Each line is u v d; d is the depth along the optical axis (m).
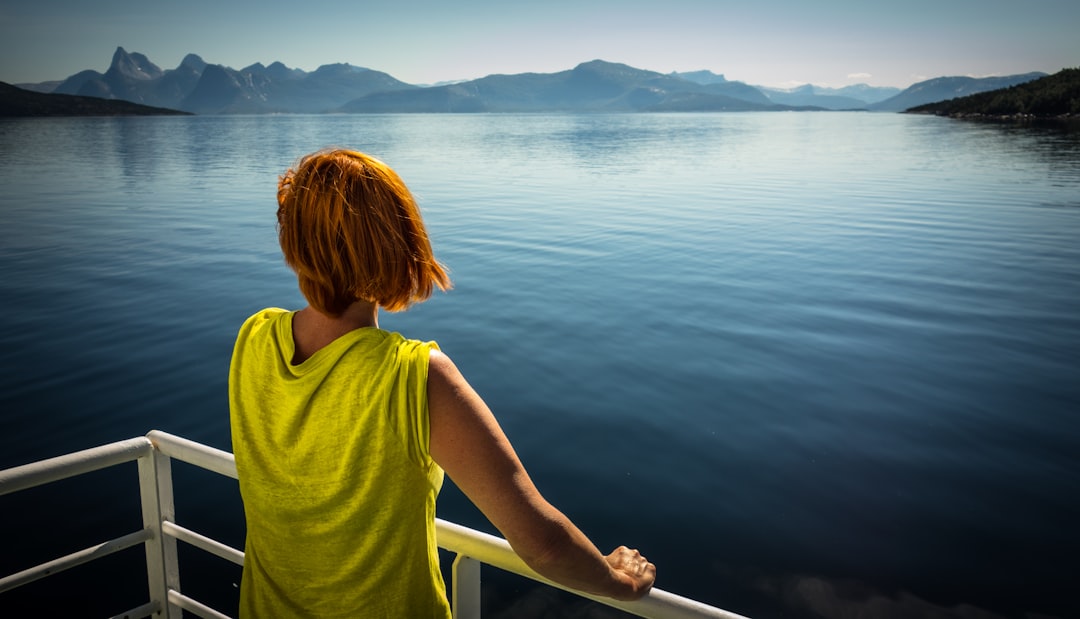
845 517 4.00
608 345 7.07
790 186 23.75
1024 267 10.79
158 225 15.74
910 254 11.88
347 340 0.82
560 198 20.73
